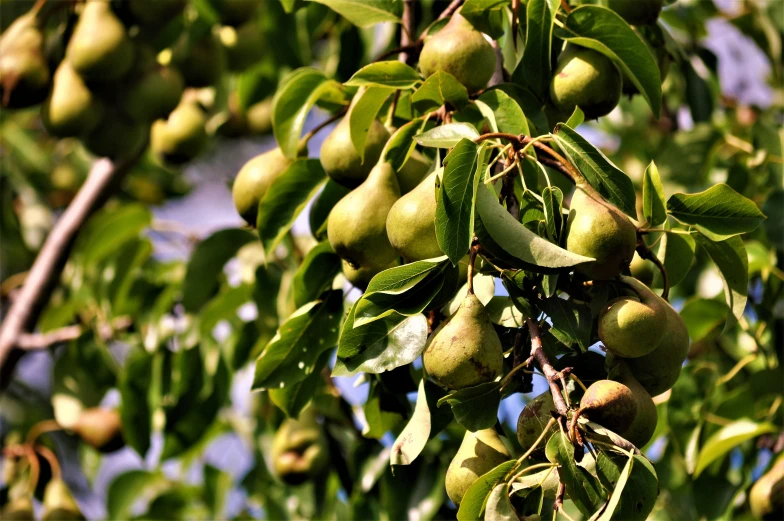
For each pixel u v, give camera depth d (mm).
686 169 2227
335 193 1804
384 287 1572
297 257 2139
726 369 2193
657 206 1646
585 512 1518
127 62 2119
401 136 1686
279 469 2166
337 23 2270
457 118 1739
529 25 1744
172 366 2311
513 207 1617
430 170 1683
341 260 1783
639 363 1600
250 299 2229
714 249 1689
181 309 2365
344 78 2115
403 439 1617
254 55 2354
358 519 2111
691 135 2229
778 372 2074
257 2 2270
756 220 1648
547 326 1604
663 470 2137
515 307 1625
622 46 1741
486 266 1604
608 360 1592
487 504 1521
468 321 1560
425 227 1586
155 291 2434
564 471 1509
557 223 1597
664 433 2135
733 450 2199
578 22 1749
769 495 1995
